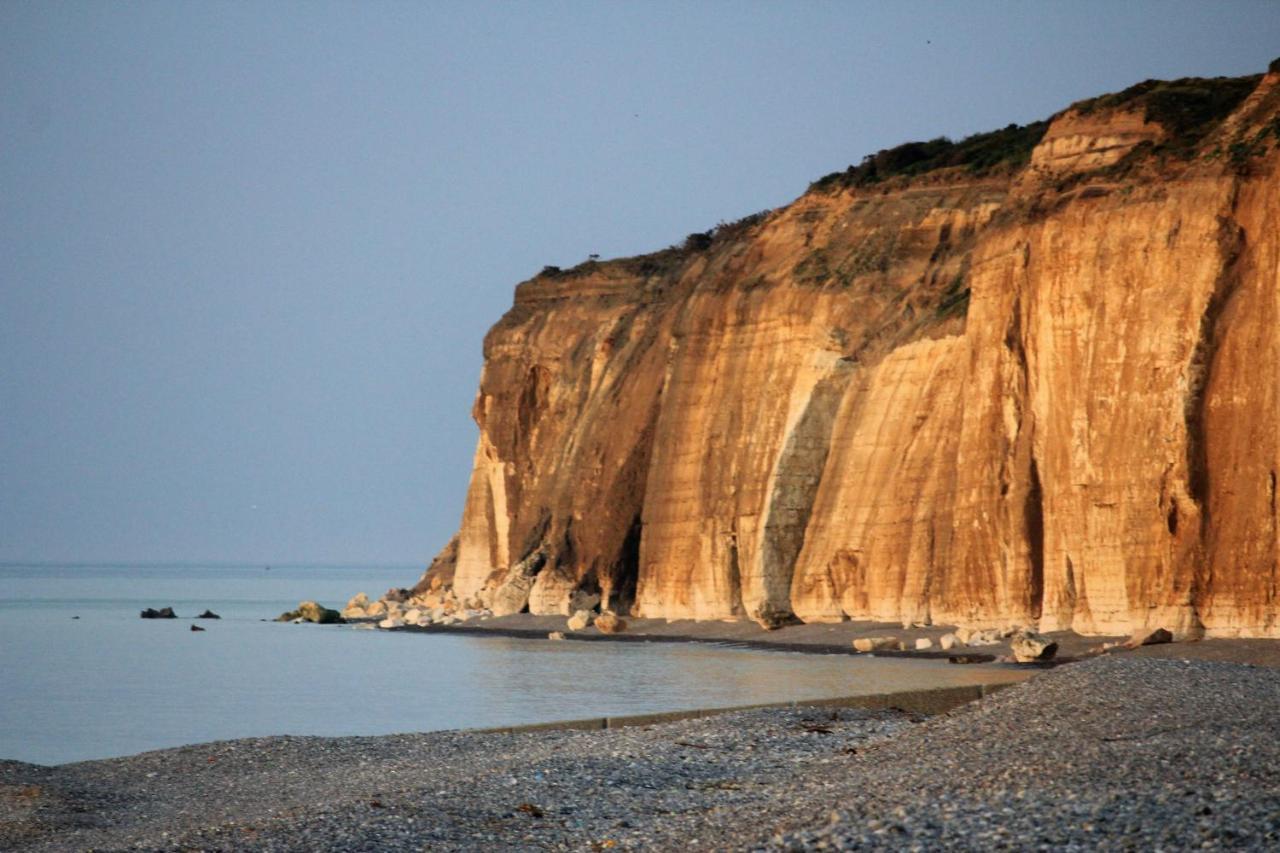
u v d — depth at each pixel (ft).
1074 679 100.83
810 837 68.13
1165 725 86.22
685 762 99.25
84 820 96.94
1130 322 222.89
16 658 292.20
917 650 246.06
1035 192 260.01
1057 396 234.38
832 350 309.63
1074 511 226.79
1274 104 224.33
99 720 179.22
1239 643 191.21
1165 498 211.00
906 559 273.13
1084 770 75.31
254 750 122.01
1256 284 209.36
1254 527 199.11
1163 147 238.68
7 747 154.51
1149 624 208.74
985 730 90.79
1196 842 61.31
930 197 324.60
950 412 273.33
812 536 299.79
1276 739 79.97
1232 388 207.92
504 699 193.98
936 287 306.35
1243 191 216.13
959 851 63.41
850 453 295.69
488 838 80.07
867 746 95.61
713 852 69.92
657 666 244.01
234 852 78.33
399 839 80.28
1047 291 237.66
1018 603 238.89
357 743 124.57
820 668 223.71
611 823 82.23
